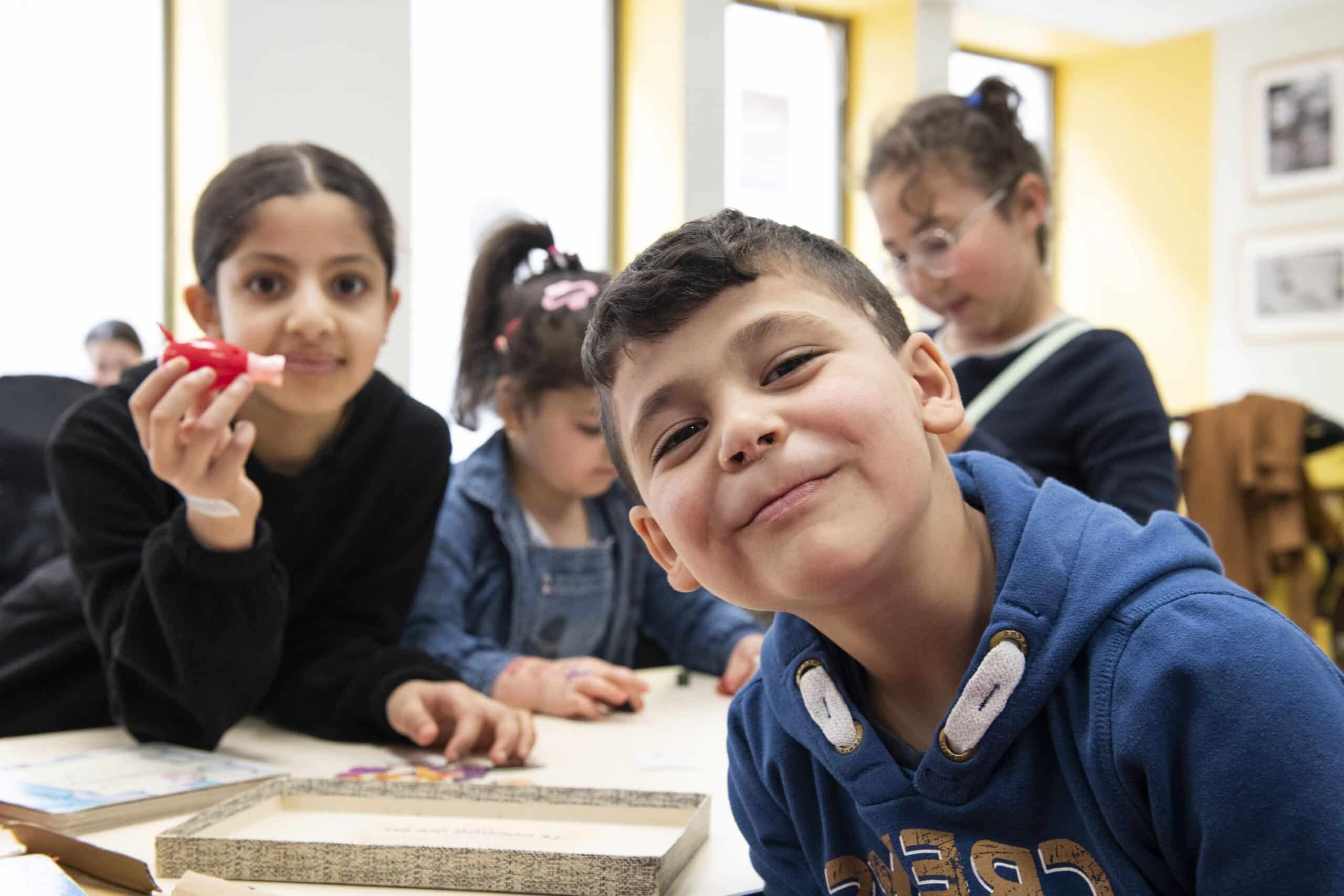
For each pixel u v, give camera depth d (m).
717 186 4.53
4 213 3.40
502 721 1.03
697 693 1.36
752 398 0.55
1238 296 5.57
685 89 4.43
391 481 1.32
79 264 3.52
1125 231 5.96
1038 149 1.69
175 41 3.64
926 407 0.62
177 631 1.02
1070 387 1.55
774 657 0.69
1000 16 5.43
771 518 0.54
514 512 1.54
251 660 1.06
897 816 0.62
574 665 1.26
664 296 0.57
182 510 1.04
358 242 1.17
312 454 1.28
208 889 0.62
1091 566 0.59
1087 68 6.09
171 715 1.07
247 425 1.00
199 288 1.21
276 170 1.16
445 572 1.46
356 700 1.12
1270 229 5.46
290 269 1.14
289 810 0.82
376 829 0.77
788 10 5.07
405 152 3.70
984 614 0.63
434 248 3.90
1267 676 0.52
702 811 0.79
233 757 1.05
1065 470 1.55
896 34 5.16
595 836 0.76
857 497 0.54
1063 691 0.59
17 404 1.81
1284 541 2.48
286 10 3.48
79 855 0.70
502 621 1.52
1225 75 5.60
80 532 1.14
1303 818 0.50
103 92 3.55
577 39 4.46
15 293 3.42
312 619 1.28
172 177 3.67
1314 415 2.54
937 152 1.56
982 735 0.59
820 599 0.55
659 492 0.58
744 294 0.57
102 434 1.17
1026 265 1.62
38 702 1.24
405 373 3.77
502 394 1.54
